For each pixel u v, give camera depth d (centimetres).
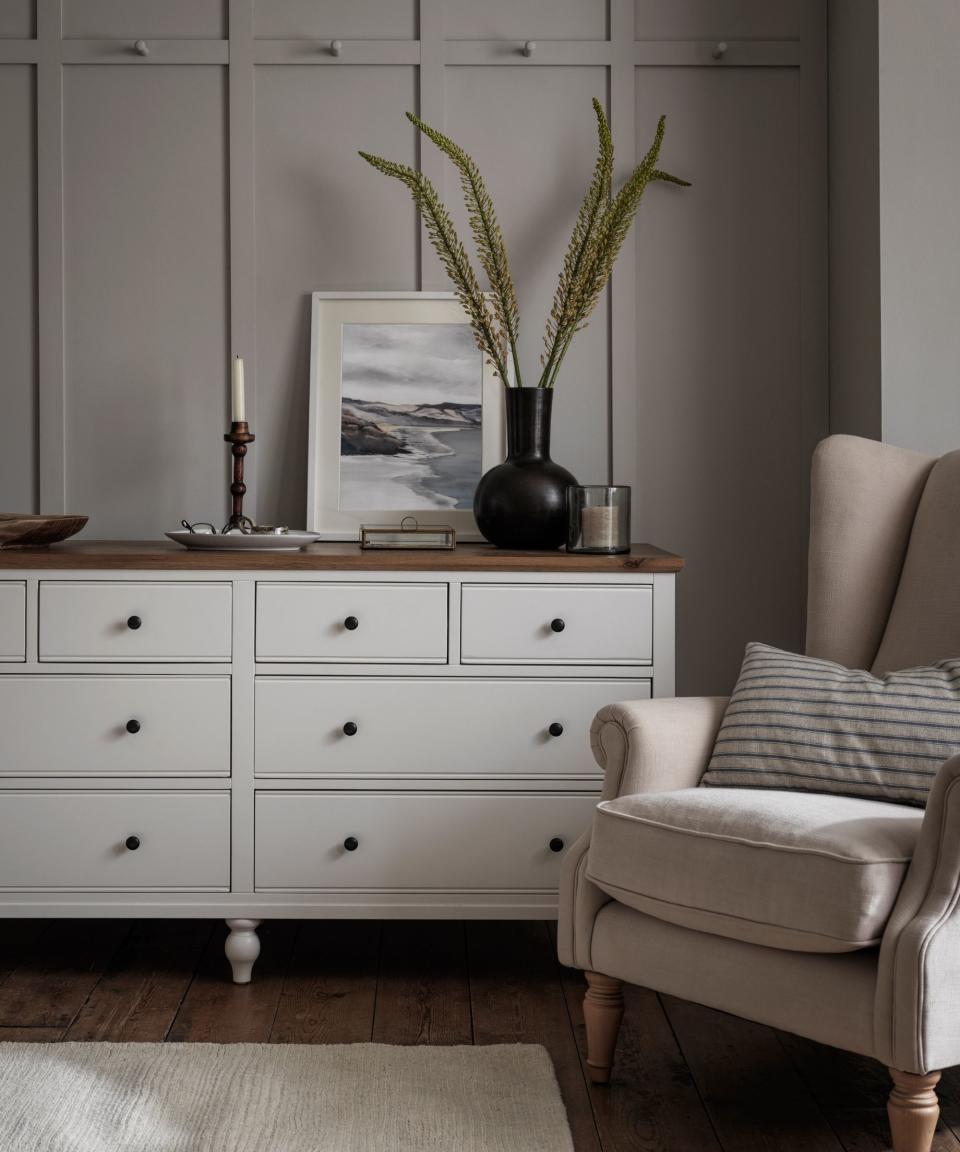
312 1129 169
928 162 249
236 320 277
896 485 222
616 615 226
